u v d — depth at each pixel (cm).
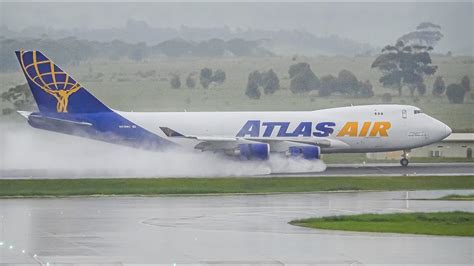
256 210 18688
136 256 13325
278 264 12738
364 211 18362
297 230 15688
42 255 13388
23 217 17625
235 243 14375
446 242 14400
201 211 18550
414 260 12950
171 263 12800
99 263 12800
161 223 16675
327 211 18412
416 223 16362
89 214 18112
